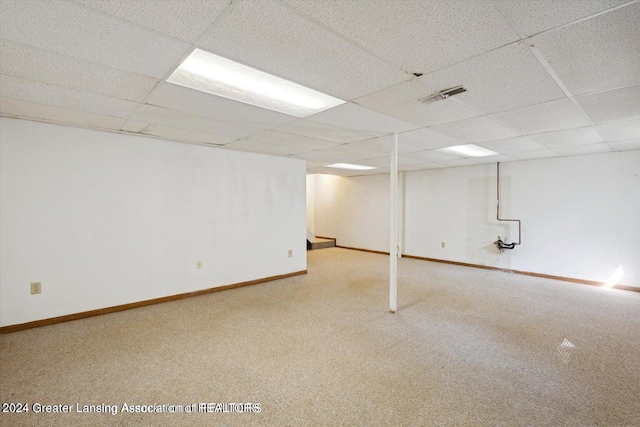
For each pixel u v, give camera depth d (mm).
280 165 5238
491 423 1792
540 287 4684
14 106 2582
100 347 2701
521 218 5527
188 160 4191
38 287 3156
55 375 2258
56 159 3238
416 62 1785
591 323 3266
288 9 1296
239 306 3830
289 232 5402
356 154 4945
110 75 1949
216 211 4477
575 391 2092
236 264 4711
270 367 2395
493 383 2189
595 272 4773
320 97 2361
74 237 3357
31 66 1816
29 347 2689
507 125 3102
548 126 3139
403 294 4340
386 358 2537
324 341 2846
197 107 2580
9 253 3021
